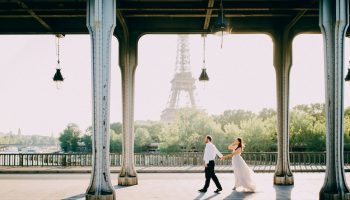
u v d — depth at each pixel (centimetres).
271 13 1555
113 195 1061
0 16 1525
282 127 1773
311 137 5984
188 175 2353
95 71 1067
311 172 2573
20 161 2972
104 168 1063
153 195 1427
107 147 1066
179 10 1546
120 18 1533
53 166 2956
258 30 1731
